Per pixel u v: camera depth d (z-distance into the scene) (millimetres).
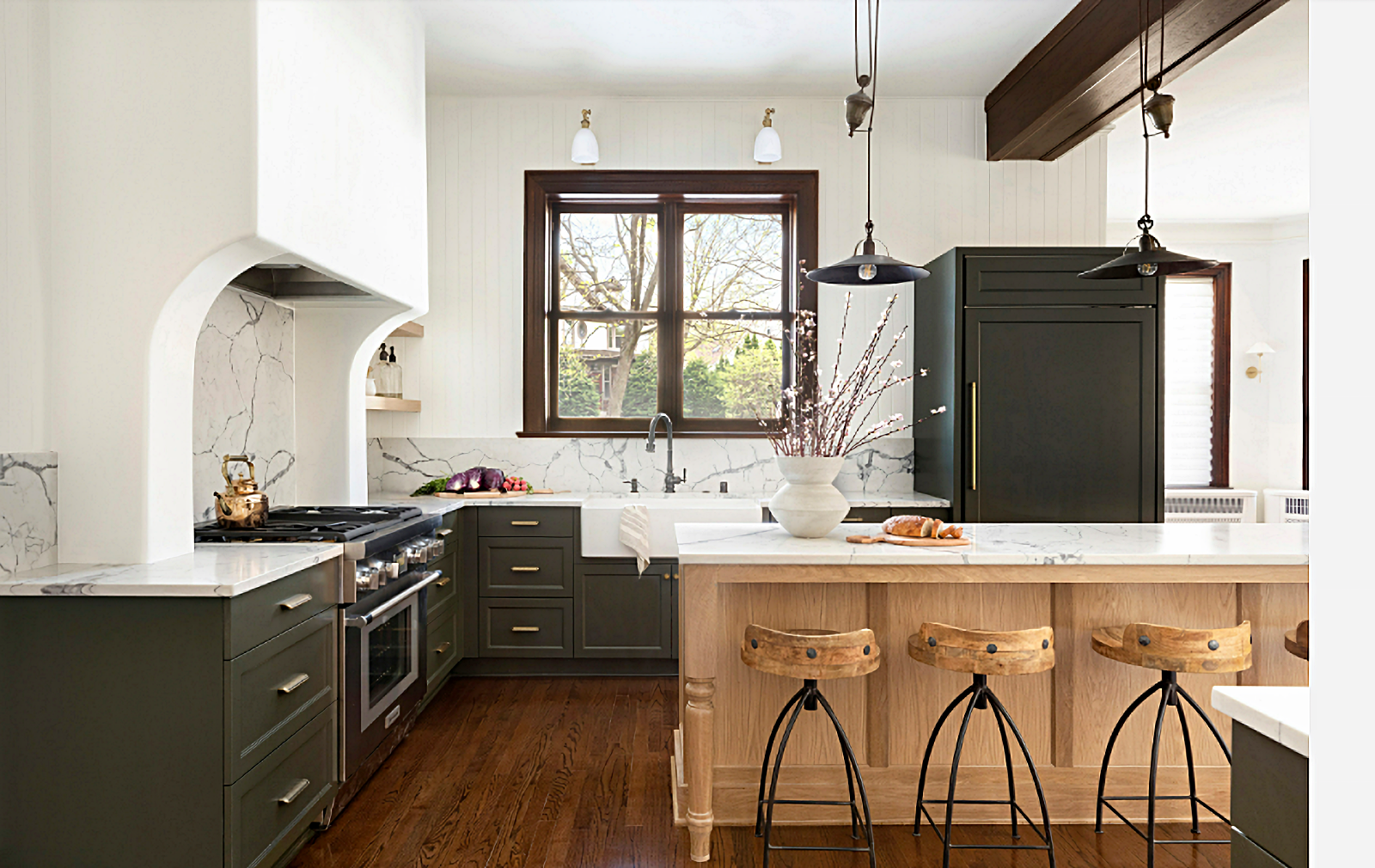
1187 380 7156
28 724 2002
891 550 2500
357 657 2723
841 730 2340
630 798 2826
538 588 4191
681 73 4434
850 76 4496
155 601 1982
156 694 1983
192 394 2475
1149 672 2652
